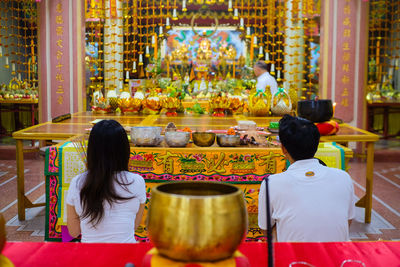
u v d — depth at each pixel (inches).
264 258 39.2
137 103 189.9
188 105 275.4
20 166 144.6
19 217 146.6
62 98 268.7
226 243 30.5
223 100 179.2
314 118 127.7
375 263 38.9
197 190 37.9
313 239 61.8
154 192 32.6
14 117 328.2
